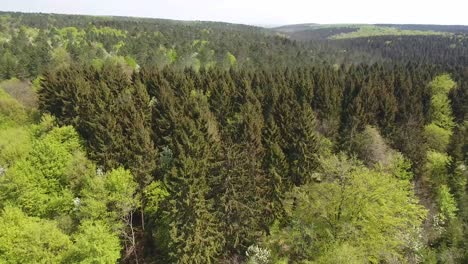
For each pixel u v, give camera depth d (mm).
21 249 34375
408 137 65812
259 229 45531
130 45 149375
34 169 46656
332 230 40500
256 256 41594
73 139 53125
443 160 61219
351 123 66250
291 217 46250
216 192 43688
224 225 42969
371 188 39906
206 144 46312
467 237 47219
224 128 60562
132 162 48406
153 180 47781
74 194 46375
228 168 42969
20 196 43344
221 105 70188
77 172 46844
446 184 59812
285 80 89188
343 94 83562
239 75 96625
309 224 41969
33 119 71625
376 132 63938
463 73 115938
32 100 82250
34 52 117062
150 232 47719
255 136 49656
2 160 52500
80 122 59031
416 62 149250
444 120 82562
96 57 127750
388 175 44906
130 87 76938
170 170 43875
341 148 63688
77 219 43500
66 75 77500
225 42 180375
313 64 151375
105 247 36688
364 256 37469
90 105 57375
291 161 52188
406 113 74812
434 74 113188
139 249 46250
